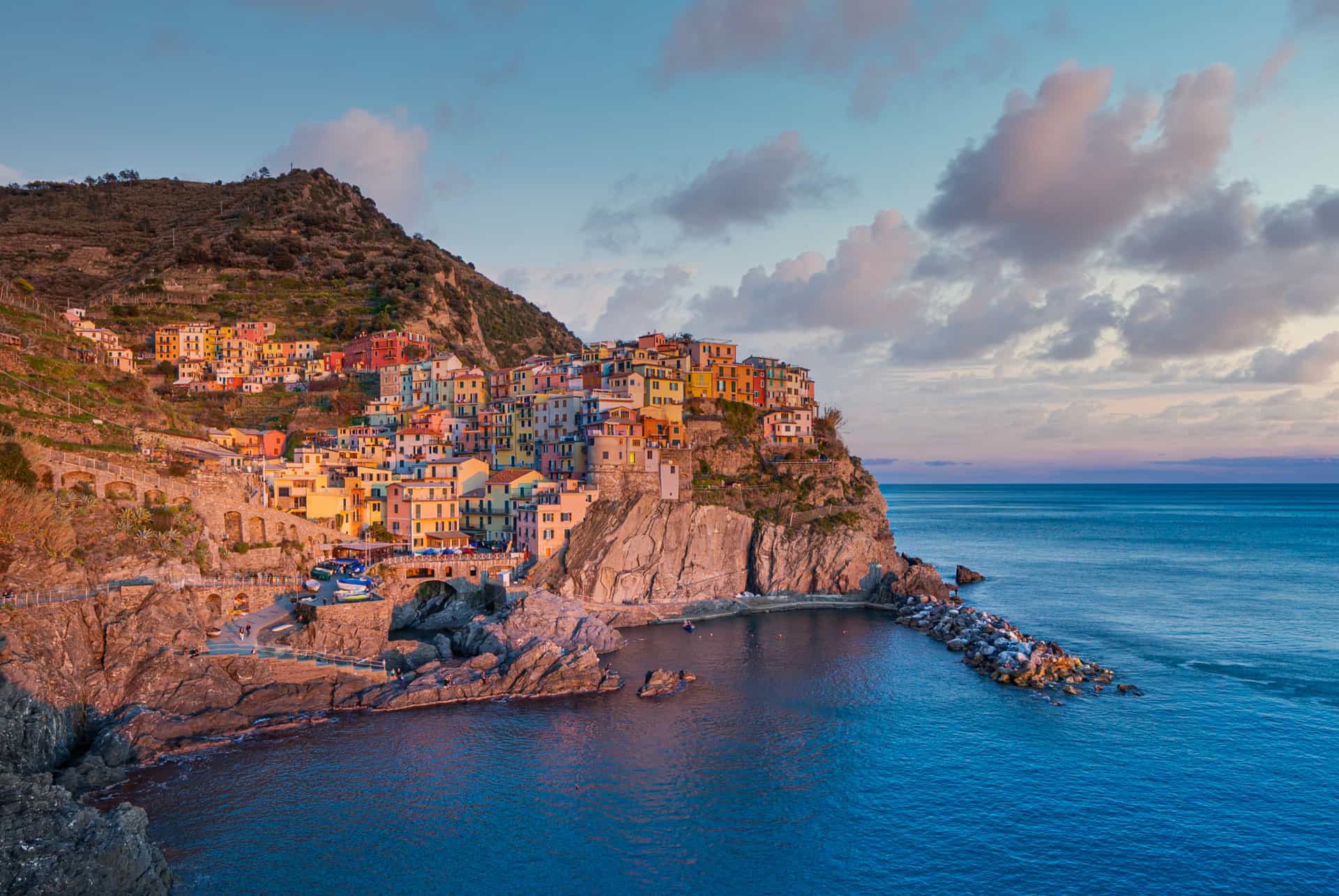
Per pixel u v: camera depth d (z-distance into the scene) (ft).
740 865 188.34
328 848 190.49
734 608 444.14
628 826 204.03
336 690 278.67
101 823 164.76
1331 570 632.79
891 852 194.70
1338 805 216.13
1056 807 215.92
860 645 373.20
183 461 388.57
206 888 173.17
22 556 262.06
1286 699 297.33
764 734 262.06
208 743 242.58
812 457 565.94
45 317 479.82
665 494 485.97
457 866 185.16
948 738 259.80
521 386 602.44
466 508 471.62
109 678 246.47
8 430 325.42
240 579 340.59
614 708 283.59
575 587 417.08
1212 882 183.11
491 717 271.90
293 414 611.47
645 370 553.23
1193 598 501.97
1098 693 304.30
